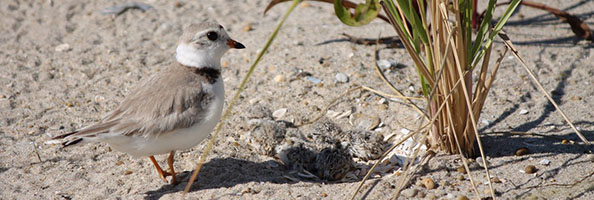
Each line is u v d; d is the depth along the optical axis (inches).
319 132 394.0
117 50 537.3
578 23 502.6
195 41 338.6
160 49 539.5
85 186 355.9
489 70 470.6
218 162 374.3
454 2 305.3
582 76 454.9
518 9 565.0
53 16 605.3
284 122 411.2
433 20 314.7
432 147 359.9
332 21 578.9
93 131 317.7
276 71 487.8
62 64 514.9
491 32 326.6
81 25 587.5
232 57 517.3
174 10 615.8
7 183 360.2
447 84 325.7
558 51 491.5
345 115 426.9
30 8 622.2
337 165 354.3
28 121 432.5
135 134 324.5
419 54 335.3
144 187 352.5
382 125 415.8
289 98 451.5
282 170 368.8
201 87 333.7
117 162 382.0
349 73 477.4
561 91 437.7
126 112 330.3
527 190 318.7
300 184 343.9
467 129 344.8
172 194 340.2
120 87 480.1
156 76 347.6
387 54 504.7
